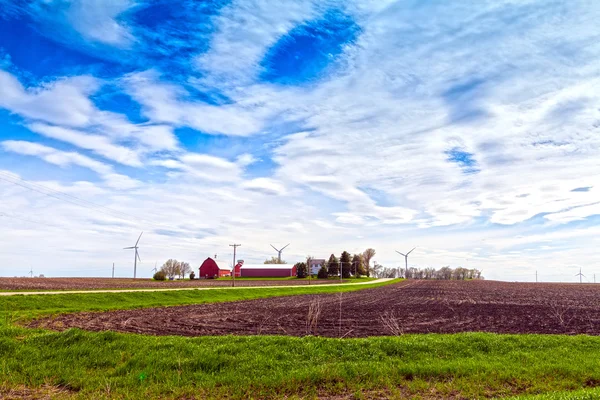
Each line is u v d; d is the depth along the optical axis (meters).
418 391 14.42
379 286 118.19
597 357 18.28
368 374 15.71
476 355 18.23
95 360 17.25
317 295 73.38
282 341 19.12
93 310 40.88
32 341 19.58
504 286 128.50
